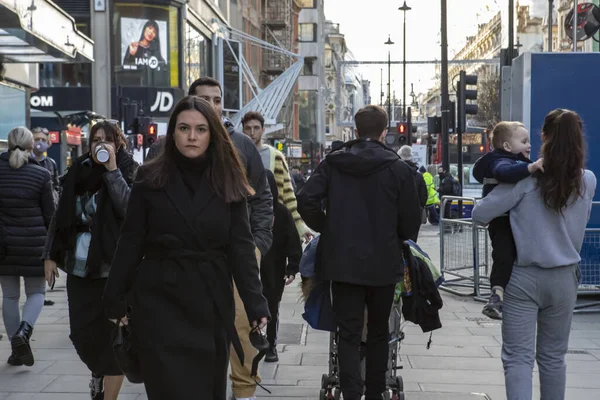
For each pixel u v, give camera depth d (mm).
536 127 13352
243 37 66750
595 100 13297
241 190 4797
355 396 6340
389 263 6430
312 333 10914
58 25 19750
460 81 23797
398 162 6539
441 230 15453
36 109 46719
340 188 6539
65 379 8328
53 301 13609
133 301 4758
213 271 4742
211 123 4750
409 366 8984
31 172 8906
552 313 6242
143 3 47000
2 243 8789
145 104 47000
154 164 4750
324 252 6516
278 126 58312
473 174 6527
